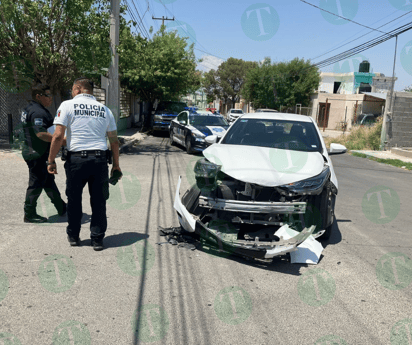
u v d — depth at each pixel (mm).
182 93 20734
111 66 11336
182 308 2793
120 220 4859
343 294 3148
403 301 3078
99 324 2533
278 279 3385
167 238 4238
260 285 3244
